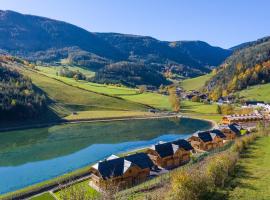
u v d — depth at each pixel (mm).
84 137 160000
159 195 48531
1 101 185500
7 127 175125
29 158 121562
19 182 95000
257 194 45156
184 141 110125
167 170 96062
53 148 137500
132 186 79188
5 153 128500
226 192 46812
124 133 171750
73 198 30266
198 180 44219
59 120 199500
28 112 191375
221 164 52375
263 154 67812
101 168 81125
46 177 99688
